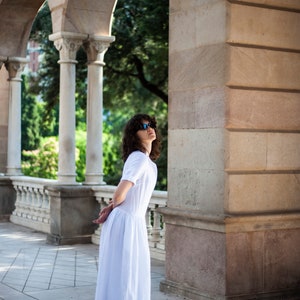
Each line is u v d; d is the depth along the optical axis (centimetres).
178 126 756
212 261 700
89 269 921
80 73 2277
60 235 1148
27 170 3228
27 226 1378
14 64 1443
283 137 727
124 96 2597
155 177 567
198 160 726
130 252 548
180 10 752
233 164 694
